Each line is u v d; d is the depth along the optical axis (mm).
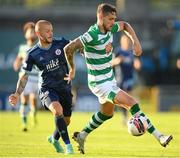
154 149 25094
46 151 23719
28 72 22422
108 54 21469
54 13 98688
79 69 78625
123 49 41656
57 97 22109
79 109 61781
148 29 94375
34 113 37781
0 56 85125
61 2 100500
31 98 37219
